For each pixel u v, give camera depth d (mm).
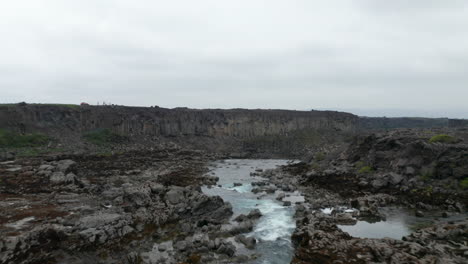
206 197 51594
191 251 36781
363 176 74750
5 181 65375
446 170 61500
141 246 38219
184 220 47219
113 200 56125
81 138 136000
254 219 49812
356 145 101750
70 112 143750
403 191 60531
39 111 134625
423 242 35344
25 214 45562
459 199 53344
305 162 120875
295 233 41062
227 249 36438
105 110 157375
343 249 33875
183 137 177750
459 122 150875
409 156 70438
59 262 32844
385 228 44031
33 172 72062
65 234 36625
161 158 124250
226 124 194250
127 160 110000
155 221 45000
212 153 158500
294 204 59875
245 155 160375
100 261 34156
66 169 74000
